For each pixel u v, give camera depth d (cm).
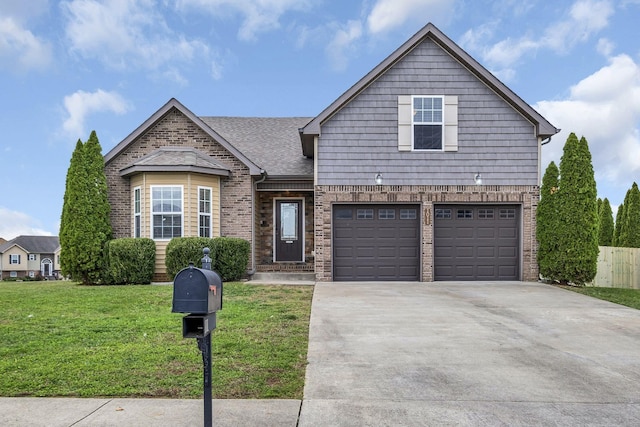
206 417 329
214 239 1255
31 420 367
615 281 1508
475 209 1323
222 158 1402
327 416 379
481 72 1288
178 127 1412
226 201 1391
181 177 1300
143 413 381
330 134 1312
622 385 464
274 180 1416
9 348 569
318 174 1307
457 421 371
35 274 5853
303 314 802
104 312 812
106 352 552
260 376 474
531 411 394
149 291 1064
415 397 425
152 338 621
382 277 1313
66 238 1257
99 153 1308
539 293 1066
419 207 1314
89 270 1245
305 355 554
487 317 792
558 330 702
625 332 692
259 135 1706
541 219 1273
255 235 1454
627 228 2028
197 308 312
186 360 521
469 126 1313
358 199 1303
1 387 437
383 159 1310
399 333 675
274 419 371
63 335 638
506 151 1309
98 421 365
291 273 1366
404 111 1312
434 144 1313
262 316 777
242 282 1259
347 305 896
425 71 1316
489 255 1316
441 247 1317
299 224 1582
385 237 1320
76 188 1259
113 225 1370
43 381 454
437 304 913
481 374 495
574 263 1195
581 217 1200
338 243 1320
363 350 584
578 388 454
